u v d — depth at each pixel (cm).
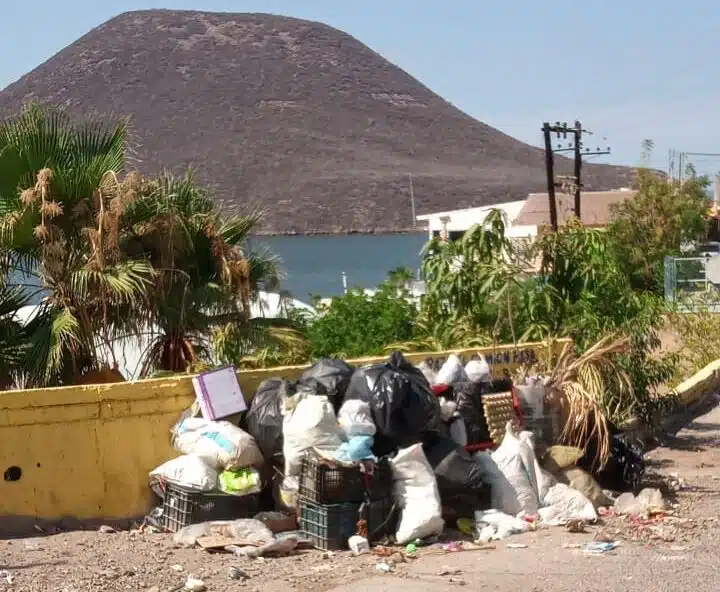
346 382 930
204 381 916
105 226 1315
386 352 1463
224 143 17600
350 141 18712
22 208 1320
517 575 760
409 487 865
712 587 732
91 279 1295
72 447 892
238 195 13775
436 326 1466
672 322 2211
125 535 866
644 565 793
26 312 1404
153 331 1408
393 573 765
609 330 1406
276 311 1928
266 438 900
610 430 1101
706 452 1355
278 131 18400
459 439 984
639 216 4697
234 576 745
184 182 1503
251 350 1427
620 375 1304
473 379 1055
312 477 845
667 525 928
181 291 1398
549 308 1426
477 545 855
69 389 891
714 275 2730
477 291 1437
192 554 808
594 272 1462
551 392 1067
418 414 896
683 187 4875
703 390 1892
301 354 1468
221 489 876
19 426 877
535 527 912
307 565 788
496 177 14275
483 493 923
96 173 1347
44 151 1373
